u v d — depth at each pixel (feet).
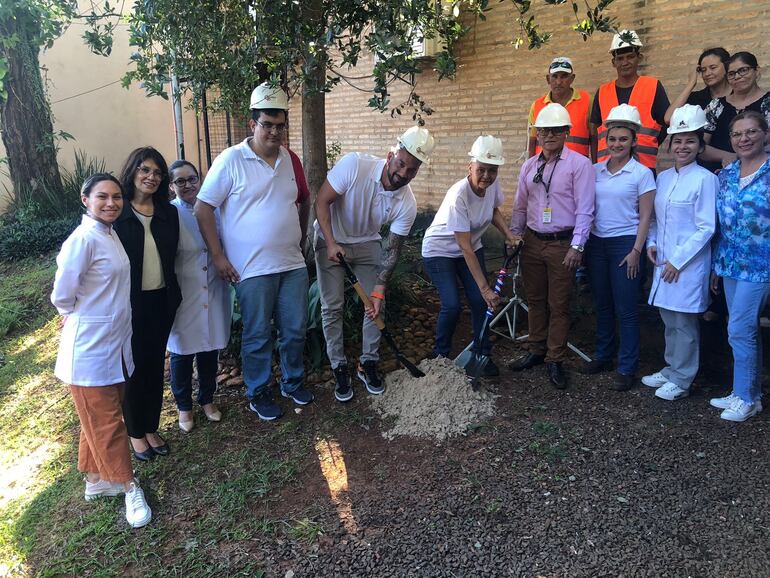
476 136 26.04
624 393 13.43
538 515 9.64
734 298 11.79
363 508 10.09
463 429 12.15
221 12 12.42
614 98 16.67
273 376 14.79
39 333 20.20
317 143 16.92
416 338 16.72
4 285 24.09
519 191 14.24
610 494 10.03
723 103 14.51
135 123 38.24
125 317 9.91
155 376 11.31
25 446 13.12
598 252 13.71
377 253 13.67
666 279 12.51
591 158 17.69
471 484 10.46
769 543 8.77
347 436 12.32
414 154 11.35
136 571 9.14
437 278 14.14
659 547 8.83
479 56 25.20
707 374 14.14
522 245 14.29
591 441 11.57
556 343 13.78
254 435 12.47
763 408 12.43
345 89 31.12
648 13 20.04
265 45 11.96
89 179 9.52
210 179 11.58
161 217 10.92
